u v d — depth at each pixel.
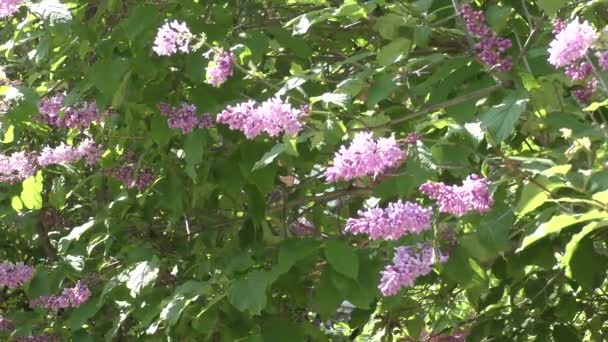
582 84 4.54
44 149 6.69
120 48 5.86
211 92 5.45
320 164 6.01
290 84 4.77
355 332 7.84
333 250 4.99
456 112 4.62
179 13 5.50
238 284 5.08
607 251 5.15
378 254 5.12
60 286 6.76
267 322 5.61
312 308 6.10
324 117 5.12
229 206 6.49
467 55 4.77
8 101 5.95
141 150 6.64
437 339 7.58
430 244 4.39
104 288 6.10
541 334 6.66
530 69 4.67
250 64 4.79
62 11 5.29
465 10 4.57
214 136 5.82
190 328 5.95
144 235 6.71
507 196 4.98
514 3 5.38
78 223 7.90
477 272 4.77
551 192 4.03
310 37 6.14
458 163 4.53
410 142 4.47
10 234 8.53
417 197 5.32
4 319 6.95
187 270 6.23
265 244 6.08
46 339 6.85
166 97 5.67
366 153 3.88
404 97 5.57
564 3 4.61
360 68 5.64
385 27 5.13
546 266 5.28
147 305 6.01
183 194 6.32
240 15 6.12
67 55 6.27
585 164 4.34
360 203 6.23
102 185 7.45
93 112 6.35
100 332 6.88
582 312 7.25
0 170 6.64
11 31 6.85
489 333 6.76
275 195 6.27
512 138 5.40
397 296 5.10
